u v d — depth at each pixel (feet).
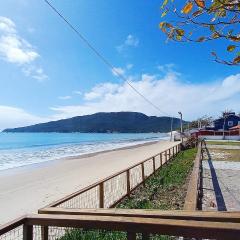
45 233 11.43
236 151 115.65
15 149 209.67
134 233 7.93
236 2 7.27
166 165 74.23
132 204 35.63
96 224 8.24
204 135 236.84
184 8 7.55
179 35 8.08
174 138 275.18
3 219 38.37
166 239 19.66
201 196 39.91
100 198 30.12
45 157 145.18
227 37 7.86
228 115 283.18
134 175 58.65
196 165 40.57
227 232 6.98
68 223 8.59
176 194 41.27
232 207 34.50
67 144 287.28
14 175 83.51
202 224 7.24
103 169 84.89
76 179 68.18
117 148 208.64
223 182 50.47
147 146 218.18
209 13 7.67
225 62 8.07
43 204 45.55
